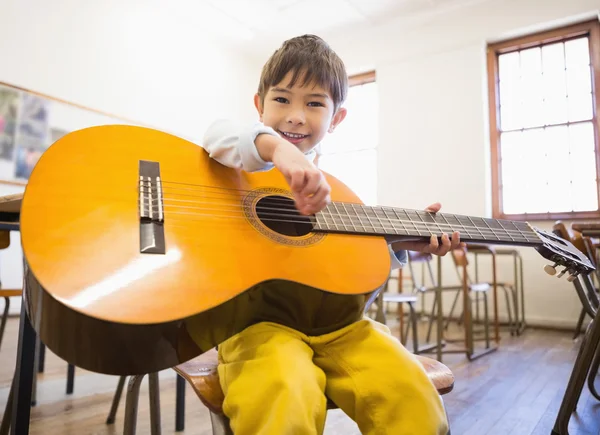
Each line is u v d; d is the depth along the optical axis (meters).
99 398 1.71
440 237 0.91
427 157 4.80
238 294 0.60
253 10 4.78
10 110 3.47
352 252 0.79
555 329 4.00
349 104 5.55
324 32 5.25
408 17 4.89
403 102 5.00
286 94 0.94
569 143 4.28
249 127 0.74
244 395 0.59
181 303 0.56
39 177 0.63
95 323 0.50
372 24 5.06
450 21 4.79
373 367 0.66
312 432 0.56
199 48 5.11
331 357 0.70
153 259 0.59
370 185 5.30
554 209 4.29
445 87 4.78
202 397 0.65
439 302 2.51
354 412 0.66
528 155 4.48
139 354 0.55
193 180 0.77
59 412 1.54
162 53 4.69
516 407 1.73
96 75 4.07
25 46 3.59
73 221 0.60
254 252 0.69
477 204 4.50
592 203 4.11
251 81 5.82
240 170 0.84
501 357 2.71
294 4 4.68
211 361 0.79
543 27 4.39
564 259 0.97
